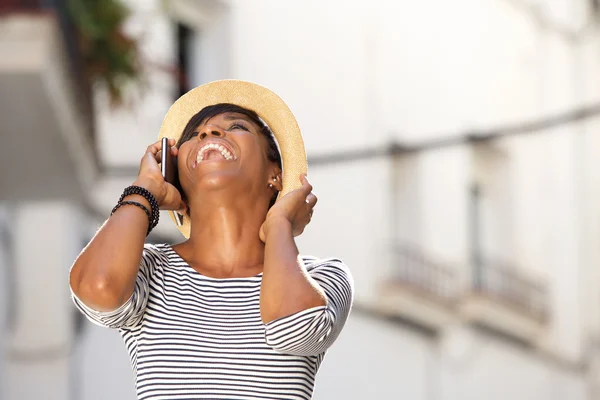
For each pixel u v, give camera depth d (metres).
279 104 4.14
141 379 3.57
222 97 4.15
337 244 16.41
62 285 11.80
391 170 17.70
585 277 21.70
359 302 16.34
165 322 3.64
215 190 3.86
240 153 3.93
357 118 17.05
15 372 11.70
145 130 13.38
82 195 11.23
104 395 12.41
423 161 18.41
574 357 21.58
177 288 3.72
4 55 8.05
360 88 17.16
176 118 4.14
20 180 10.57
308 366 3.65
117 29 9.95
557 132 21.52
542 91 21.42
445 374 18.22
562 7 21.75
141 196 3.80
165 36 13.74
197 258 3.87
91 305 3.54
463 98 19.56
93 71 10.12
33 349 11.73
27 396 11.67
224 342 3.58
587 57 22.16
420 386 17.55
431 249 18.50
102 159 11.94
